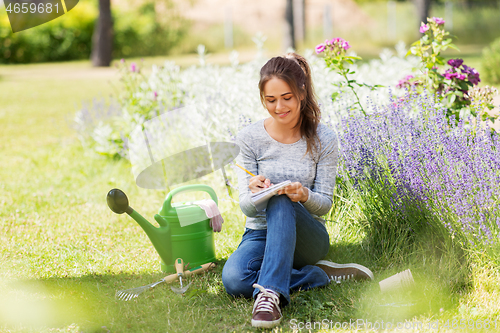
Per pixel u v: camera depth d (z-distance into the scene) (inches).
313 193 99.3
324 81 178.1
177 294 102.2
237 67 215.0
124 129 216.2
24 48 786.2
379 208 116.5
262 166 104.6
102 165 210.4
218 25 873.5
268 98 96.5
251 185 99.3
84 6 831.1
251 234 104.7
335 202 126.5
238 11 897.5
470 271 99.2
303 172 103.4
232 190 142.3
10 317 92.8
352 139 119.6
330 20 879.1
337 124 134.2
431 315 88.7
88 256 122.7
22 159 224.7
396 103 131.1
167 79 220.1
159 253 112.1
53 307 96.7
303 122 103.0
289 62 96.6
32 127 299.6
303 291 99.3
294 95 95.6
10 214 153.7
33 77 572.7
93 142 233.6
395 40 864.9
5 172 203.6
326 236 103.3
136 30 831.1
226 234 132.3
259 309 87.8
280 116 97.3
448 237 104.4
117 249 126.9
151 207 160.4
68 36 808.3
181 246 111.5
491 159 102.7
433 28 145.4
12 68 706.2
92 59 701.3
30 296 101.4
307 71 102.2
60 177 196.4
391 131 120.0
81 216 152.4
